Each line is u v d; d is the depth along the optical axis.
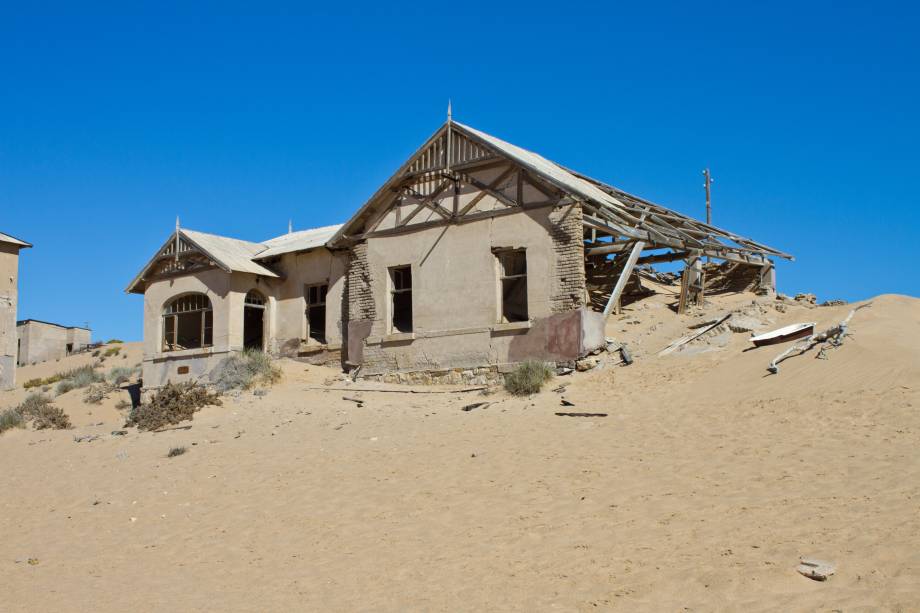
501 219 23.81
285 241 31.38
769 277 30.67
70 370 41.84
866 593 8.08
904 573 8.34
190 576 11.73
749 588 8.57
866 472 11.50
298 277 29.38
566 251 22.61
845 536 9.45
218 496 15.66
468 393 22.06
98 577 12.18
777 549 9.38
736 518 10.59
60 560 13.24
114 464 19.19
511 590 9.53
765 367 17.64
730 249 29.44
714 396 16.92
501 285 24.02
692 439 14.52
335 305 28.28
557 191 23.02
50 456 21.22
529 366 21.55
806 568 8.73
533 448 15.55
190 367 28.50
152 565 12.45
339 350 27.73
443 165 24.91
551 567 10.02
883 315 19.75
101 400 30.00
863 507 10.27
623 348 21.61
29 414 27.56
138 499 16.23
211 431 21.06
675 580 9.02
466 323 23.98
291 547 12.36
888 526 9.53
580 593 9.14
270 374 25.81
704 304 28.45
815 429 13.78
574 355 22.02
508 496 13.08
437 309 24.58
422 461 15.80
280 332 29.42
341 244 26.91
